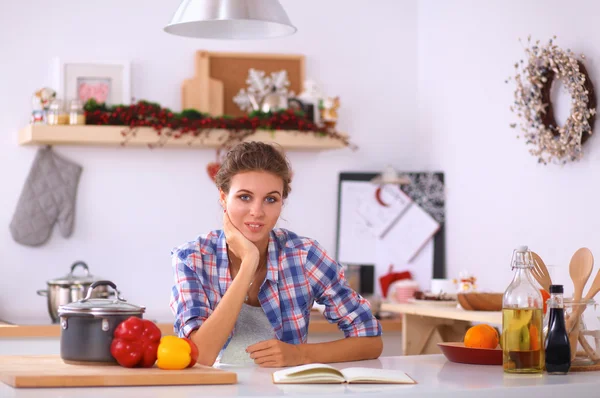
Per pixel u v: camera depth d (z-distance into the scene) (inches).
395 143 170.4
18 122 152.2
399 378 63.5
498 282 140.9
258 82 161.8
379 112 170.1
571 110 117.3
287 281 84.1
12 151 151.9
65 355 66.7
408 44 171.3
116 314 65.8
